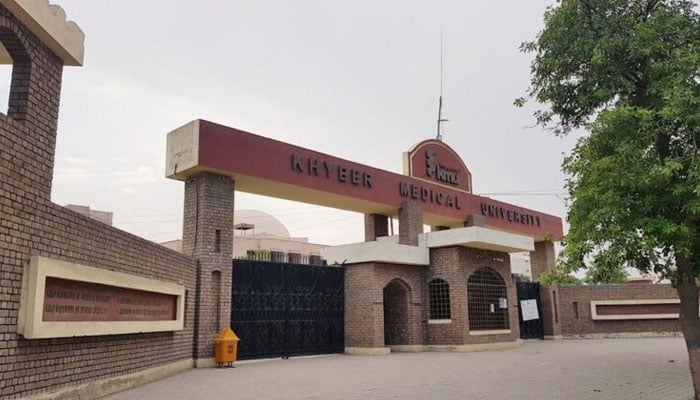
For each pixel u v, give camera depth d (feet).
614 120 30.37
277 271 64.85
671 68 31.09
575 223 33.06
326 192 67.36
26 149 26.55
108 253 34.17
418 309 74.90
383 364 54.80
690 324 31.96
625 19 34.81
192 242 56.13
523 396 33.53
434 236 76.23
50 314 27.22
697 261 30.89
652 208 29.99
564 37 37.50
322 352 67.62
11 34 26.23
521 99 41.37
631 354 62.75
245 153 58.70
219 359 52.85
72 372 29.60
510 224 98.07
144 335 40.34
